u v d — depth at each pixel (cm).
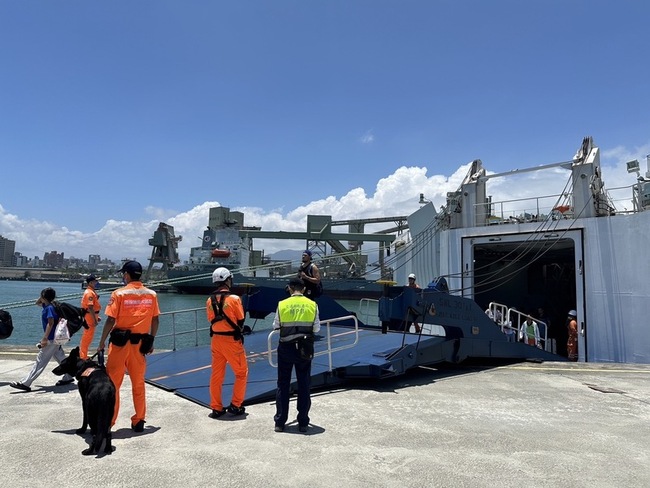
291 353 466
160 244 9038
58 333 665
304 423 468
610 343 1216
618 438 464
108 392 409
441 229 1664
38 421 501
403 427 488
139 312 466
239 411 526
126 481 340
